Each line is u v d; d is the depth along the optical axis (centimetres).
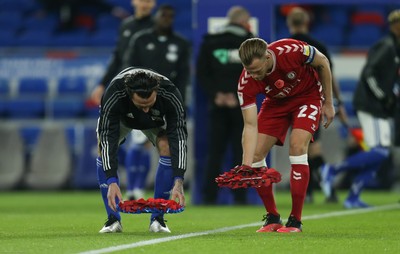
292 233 2655
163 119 2538
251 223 3195
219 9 4662
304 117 2670
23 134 7000
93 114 7025
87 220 3403
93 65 7088
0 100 7156
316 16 7719
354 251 2162
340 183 6341
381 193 6069
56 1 7944
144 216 3619
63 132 6606
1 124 6906
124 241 2361
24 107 7112
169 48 4362
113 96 2448
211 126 4584
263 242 2361
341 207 4344
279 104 2709
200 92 4750
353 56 6912
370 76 4228
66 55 7281
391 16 4228
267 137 2716
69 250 2145
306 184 2680
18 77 7169
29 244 2314
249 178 2386
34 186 6519
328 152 6269
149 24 4525
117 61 4578
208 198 4675
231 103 4491
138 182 4659
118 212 2695
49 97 7094
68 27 7850
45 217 3612
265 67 2495
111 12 7950
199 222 3256
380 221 3303
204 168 4741
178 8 7825
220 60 4494
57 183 6481
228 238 2477
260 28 4625
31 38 7744
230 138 4622
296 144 2656
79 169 6500
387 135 4303
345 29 7681
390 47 4200
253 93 2595
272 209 2770
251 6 4625
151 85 2358
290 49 2567
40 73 7150
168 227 2969
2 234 2688
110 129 2488
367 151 4316
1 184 6519
